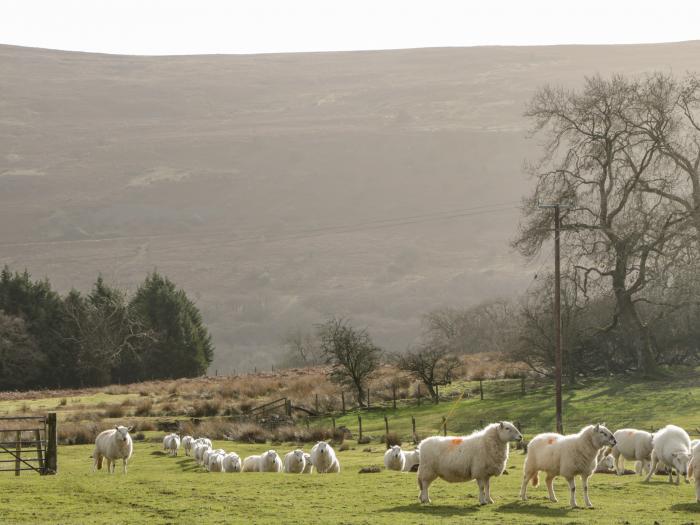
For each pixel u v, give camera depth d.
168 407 59.97
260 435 46.53
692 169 58.91
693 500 22.11
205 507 21.05
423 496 21.56
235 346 184.38
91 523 19.08
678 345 63.28
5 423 50.56
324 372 80.56
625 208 63.50
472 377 65.38
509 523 18.53
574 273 60.00
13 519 19.66
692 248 58.12
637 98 59.19
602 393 53.59
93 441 46.53
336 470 30.81
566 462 21.14
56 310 96.38
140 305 101.69
